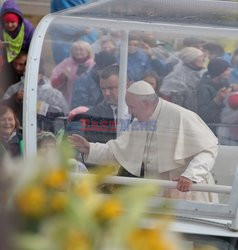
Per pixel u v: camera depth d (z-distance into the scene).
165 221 4.97
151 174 13.16
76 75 13.29
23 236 4.41
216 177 13.11
